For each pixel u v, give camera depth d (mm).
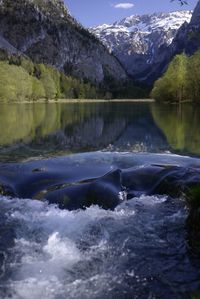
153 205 11336
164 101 99125
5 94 102375
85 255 8430
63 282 7426
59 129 34531
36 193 12430
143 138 27797
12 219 10359
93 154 19703
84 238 9258
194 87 77375
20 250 8625
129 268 7906
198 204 9188
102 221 10234
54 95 138000
